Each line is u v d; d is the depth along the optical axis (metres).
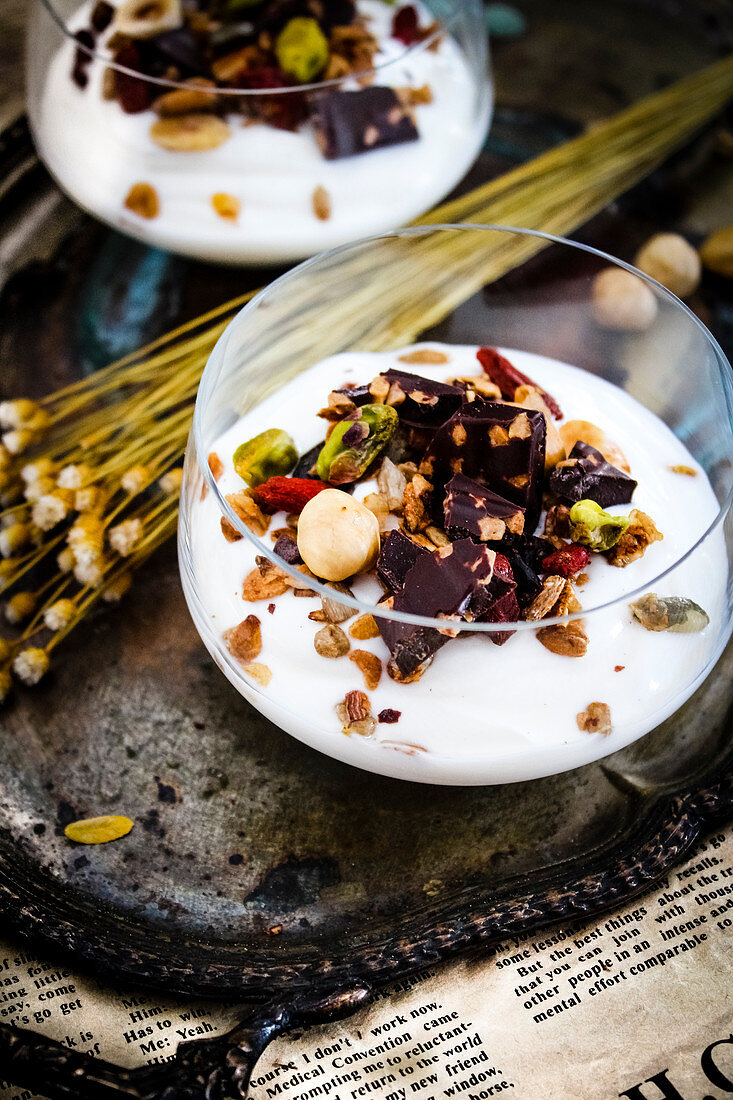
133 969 0.27
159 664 0.31
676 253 0.36
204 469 0.27
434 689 0.26
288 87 0.34
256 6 0.35
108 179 0.34
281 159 0.34
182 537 0.29
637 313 0.31
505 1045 0.27
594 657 0.27
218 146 0.34
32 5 0.35
